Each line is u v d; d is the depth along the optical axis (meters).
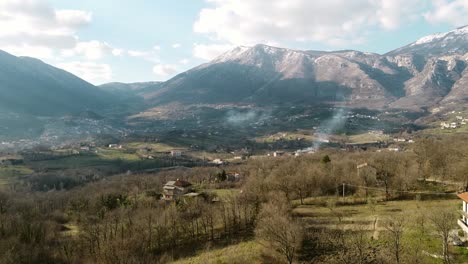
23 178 182.38
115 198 119.69
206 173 186.75
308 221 78.44
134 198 129.50
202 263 67.31
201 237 84.88
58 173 196.25
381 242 59.41
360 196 97.62
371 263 52.47
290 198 97.62
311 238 68.69
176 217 89.06
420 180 105.50
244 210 89.06
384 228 66.44
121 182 170.25
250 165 185.25
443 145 120.94
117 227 86.19
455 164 96.50
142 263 67.19
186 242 82.75
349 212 83.62
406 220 67.50
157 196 134.12
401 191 95.25
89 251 75.81
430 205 79.94
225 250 73.88
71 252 76.81
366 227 69.81
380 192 98.00
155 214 92.06
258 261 65.38
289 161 156.88
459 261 47.88
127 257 66.94
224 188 142.62
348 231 69.19
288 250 62.81
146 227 82.75
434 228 60.56
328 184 105.12
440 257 49.72
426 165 107.19
